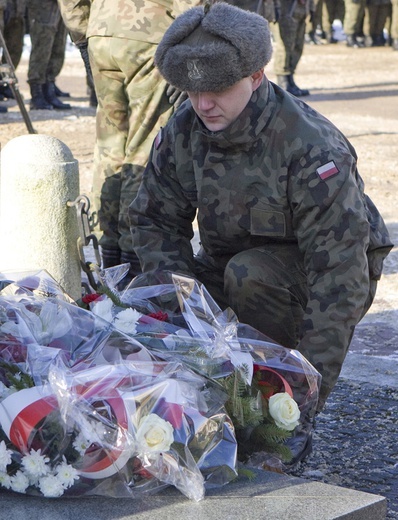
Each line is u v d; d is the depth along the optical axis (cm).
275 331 529
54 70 2022
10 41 1984
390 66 3266
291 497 399
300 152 484
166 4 726
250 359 449
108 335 438
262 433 441
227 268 521
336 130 507
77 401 393
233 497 399
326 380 479
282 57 2347
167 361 428
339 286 480
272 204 495
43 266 644
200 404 413
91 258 955
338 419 591
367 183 1402
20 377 418
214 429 408
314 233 486
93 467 390
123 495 394
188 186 521
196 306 465
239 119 480
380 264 543
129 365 414
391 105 2269
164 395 402
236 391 435
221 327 455
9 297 472
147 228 544
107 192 782
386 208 1249
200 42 461
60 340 444
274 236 509
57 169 636
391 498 490
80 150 1561
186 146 516
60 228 644
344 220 480
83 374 405
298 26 2355
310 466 524
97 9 755
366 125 1939
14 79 1032
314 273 490
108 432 391
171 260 539
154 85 731
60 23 1997
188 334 461
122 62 733
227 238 522
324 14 4069
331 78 2842
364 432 572
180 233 548
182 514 381
